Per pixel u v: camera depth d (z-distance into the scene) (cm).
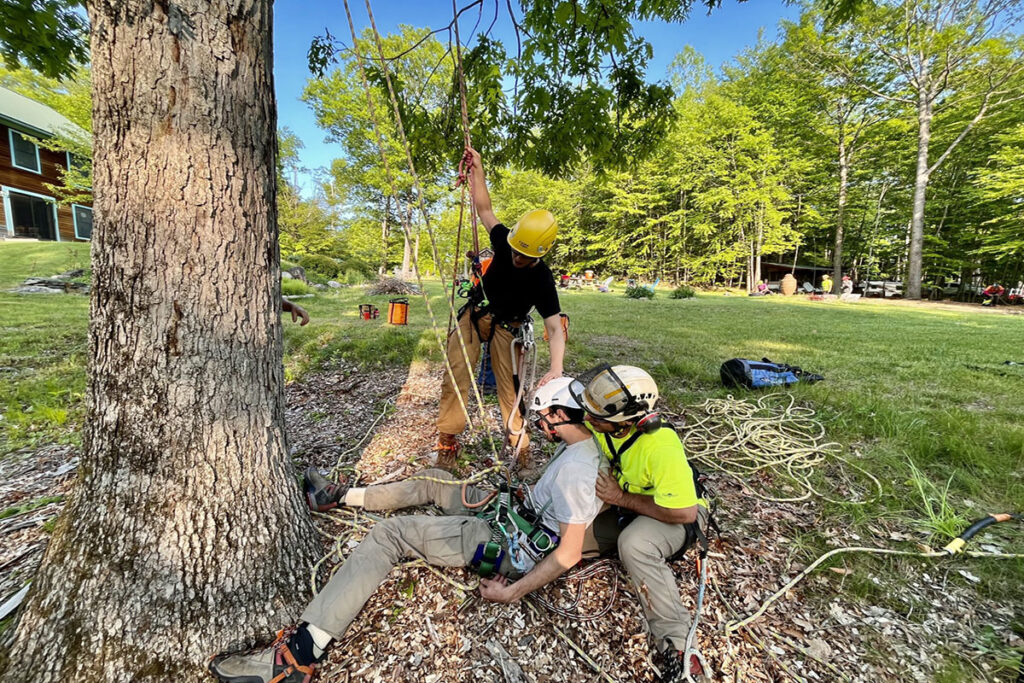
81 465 165
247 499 174
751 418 391
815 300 1956
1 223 1775
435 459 293
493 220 262
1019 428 352
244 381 173
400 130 210
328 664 159
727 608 191
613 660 169
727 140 2334
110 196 150
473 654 166
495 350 273
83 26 329
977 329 991
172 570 158
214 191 157
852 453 327
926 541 230
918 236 1969
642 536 171
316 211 3134
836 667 166
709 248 2595
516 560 179
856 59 1917
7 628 161
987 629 182
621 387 168
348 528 222
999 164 1864
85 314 855
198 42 147
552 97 416
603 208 2953
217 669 148
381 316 1003
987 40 1656
